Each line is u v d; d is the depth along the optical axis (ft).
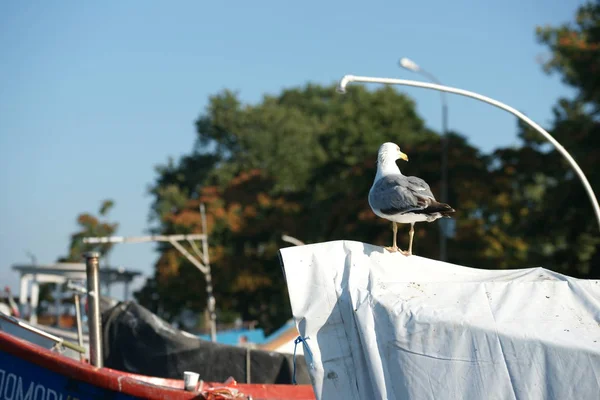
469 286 23.39
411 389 21.52
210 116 217.77
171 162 216.95
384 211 29.07
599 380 19.80
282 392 34.91
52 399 28.32
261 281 163.12
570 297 22.80
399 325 22.24
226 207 173.27
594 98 120.57
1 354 29.22
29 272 93.04
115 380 27.14
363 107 184.24
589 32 125.08
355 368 22.72
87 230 160.66
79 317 40.22
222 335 109.09
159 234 191.93
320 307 23.67
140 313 40.86
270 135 212.43
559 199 116.16
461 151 140.56
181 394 26.91
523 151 132.87
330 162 178.81
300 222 168.66
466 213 132.57
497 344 21.03
